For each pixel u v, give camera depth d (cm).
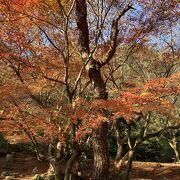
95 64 1031
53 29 1085
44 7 925
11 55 916
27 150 2216
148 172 1900
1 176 1678
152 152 2453
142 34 1228
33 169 1800
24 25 925
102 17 1115
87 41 1058
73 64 1204
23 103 1074
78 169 1532
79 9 1029
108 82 1500
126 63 1508
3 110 998
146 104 888
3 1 812
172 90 907
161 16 1177
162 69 1526
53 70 1159
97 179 969
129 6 1022
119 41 1238
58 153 1176
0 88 1009
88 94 1238
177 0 1138
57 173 1131
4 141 2164
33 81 1148
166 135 2472
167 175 1841
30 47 955
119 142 1320
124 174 1243
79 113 873
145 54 1496
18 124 985
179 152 2475
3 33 856
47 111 981
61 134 960
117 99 891
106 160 976
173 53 1467
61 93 1286
